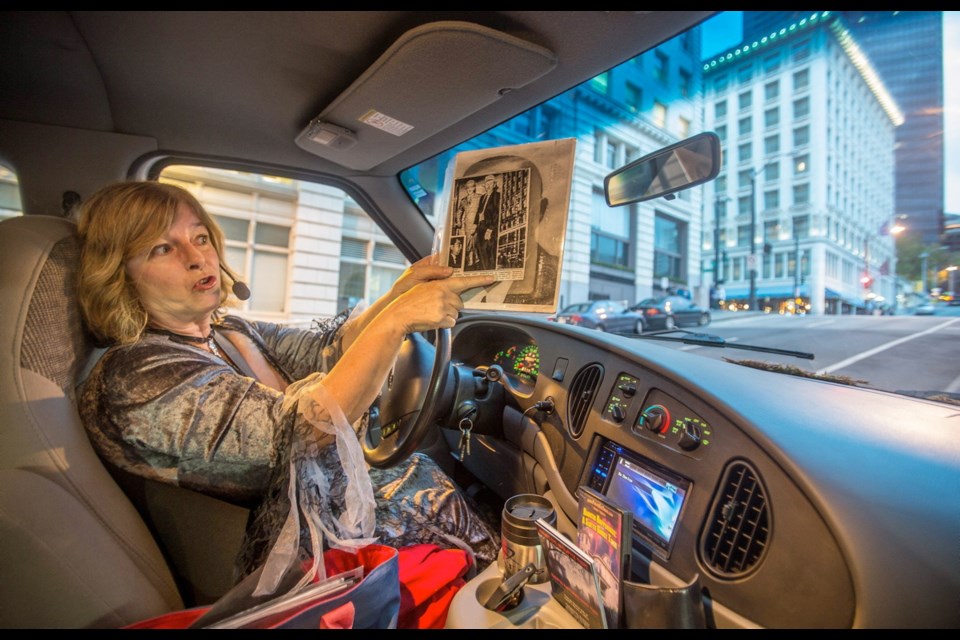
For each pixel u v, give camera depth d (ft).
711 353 4.63
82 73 4.41
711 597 2.57
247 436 2.59
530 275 2.56
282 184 23.30
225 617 2.13
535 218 2.57
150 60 4.24
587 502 2.84
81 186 5.23
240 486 2.70
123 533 2.47
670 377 3.28
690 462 2.93
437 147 5.59
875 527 2.21
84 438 2.61
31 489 2.20
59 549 2.15
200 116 5.15
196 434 2.56
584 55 3.84
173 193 3.09
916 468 2.52
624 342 3.92
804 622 2.21
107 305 2.76
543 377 4.28
